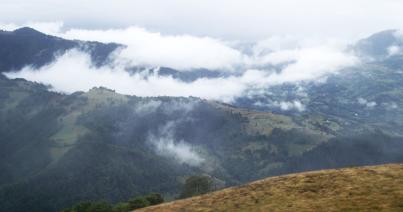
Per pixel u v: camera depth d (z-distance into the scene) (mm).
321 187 58531
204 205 61250
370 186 55469
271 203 55938
